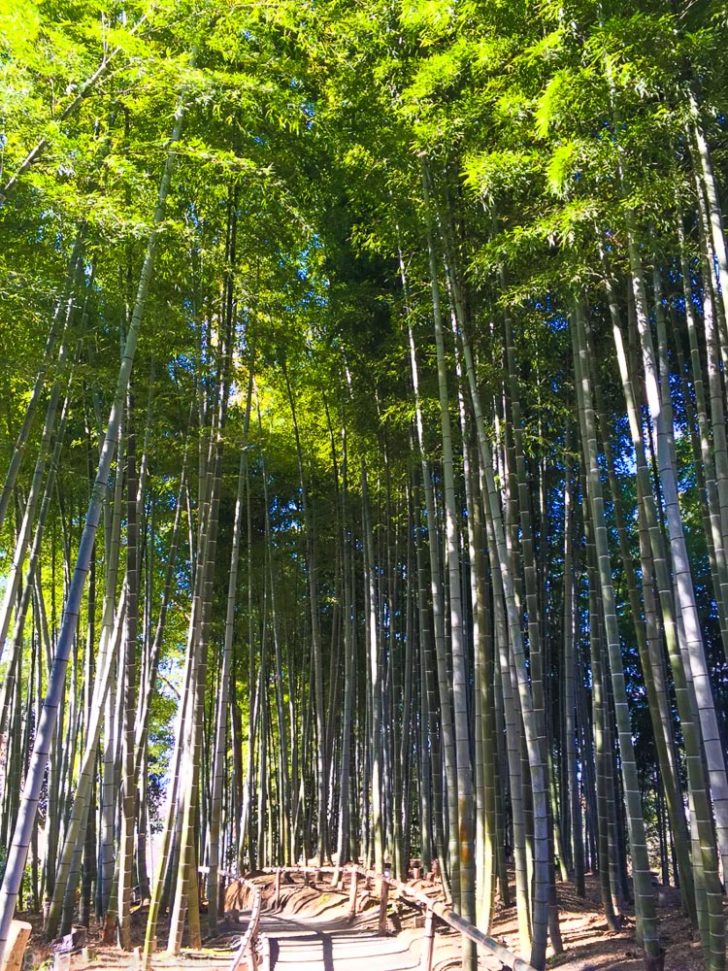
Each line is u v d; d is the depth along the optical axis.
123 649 8.12
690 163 5.06
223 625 12.95
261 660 12.02
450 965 5.49
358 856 10.91
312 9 5.64
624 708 5.07
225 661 7.79
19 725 9.71
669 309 6.80
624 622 10.88
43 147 4.68
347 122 6.44
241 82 5.10
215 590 12.63
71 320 6.41
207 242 6.54
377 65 6.14
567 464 7.47
